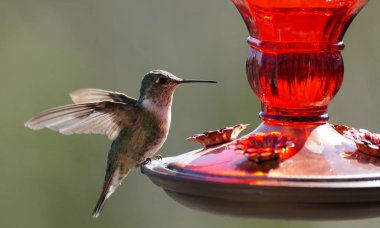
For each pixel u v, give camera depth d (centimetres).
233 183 521
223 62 1409
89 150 1373
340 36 618
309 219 531
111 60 1449
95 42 1457
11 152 1366
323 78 602
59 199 1359
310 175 529
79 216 1362
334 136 588
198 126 1366
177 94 1374
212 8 1435
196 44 1431
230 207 537
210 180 533
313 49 604
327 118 609
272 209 525
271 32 609
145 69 1446
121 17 1459
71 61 1442
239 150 564
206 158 581
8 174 1359
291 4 596
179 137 1366
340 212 523
